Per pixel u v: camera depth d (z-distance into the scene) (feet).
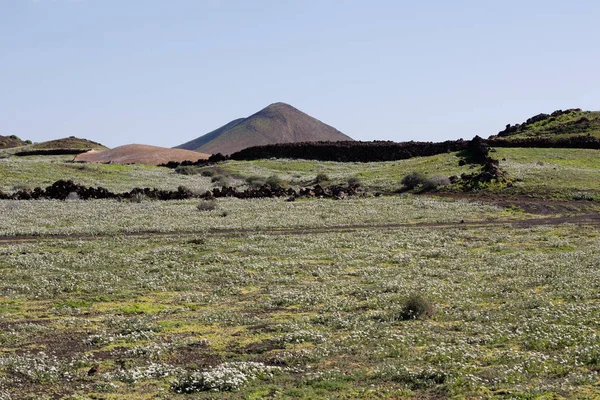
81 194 232.32
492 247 135.03
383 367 54.29
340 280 102.47
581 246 133.39
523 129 382.63
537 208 195.00
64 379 54.08
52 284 97.14
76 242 137.59
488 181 231.09
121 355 61.57
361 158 383.24
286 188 258.37
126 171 320.70
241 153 411.34
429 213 188.96
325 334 68.03
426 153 371.15
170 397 48.60
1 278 101.91
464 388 48.21
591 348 56.44
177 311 82.28
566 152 292.61
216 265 114.93
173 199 233.14
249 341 65.98
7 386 52.11
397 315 75.97
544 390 46.50
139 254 124.06
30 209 195.00
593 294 83.25
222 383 50.72
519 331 65.00
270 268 112.47
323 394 47.96
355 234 152.56
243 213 191.52
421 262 118.11
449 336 65.10
